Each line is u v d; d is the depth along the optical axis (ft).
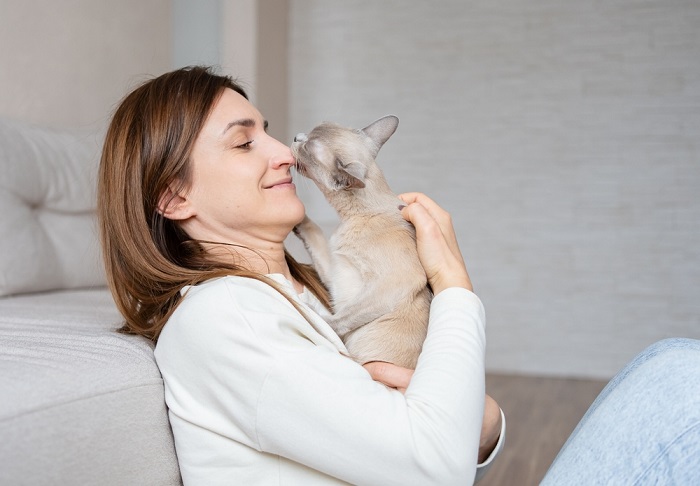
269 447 3.34
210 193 4.15
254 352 3.31
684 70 13.73
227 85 4.44
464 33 14.76
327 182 5.13
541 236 14.55
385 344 4.57
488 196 14.76
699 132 13.70
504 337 14.83
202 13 14.38
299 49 15.87
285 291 3.95
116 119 4.26
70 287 8.23
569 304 14.48
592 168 14.23
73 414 3.12
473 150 14.82
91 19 11.33
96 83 11.46
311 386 3.24
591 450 3.17
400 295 4.66
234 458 3.47
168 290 4.04
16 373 3.15
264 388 3.26
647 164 13.97
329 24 15.61
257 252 4.18
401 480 3.19
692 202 13.80
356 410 3.21
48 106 10.52
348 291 5.05
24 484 2.88
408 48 15.12
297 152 5.35
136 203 4.09
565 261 14.46
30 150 8.16
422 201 4.56
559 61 14.28
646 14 13.83
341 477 3.27
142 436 3.50
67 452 3.07
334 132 5.44
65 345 3.91
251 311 3.42
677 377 3.08
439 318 3.76
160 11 13.07
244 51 14.34
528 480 8.60
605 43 14.03
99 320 5.25
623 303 14.23
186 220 4.33
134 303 4.22
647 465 2.93
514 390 13.25
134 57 12.37
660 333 14.06
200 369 3.45
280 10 15.40
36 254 7.61
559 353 14.57
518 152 14.58
